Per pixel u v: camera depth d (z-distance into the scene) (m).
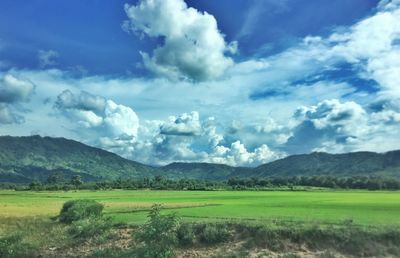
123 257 42.66
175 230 46.31
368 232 41.44
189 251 43.78
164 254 42.06
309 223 46.81
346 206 81.62
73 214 67.69
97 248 48.31
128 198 138.00
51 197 150.62
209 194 167.12
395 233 40.75
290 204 90.75
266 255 40.44
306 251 40.91
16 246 49.62
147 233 43.88
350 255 39.38
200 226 47.25
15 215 78.56
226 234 45.50
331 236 41.81
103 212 78.44
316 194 151.12
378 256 38.38
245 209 76.69
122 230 53.53
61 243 51.69
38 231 60.28
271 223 46.97
